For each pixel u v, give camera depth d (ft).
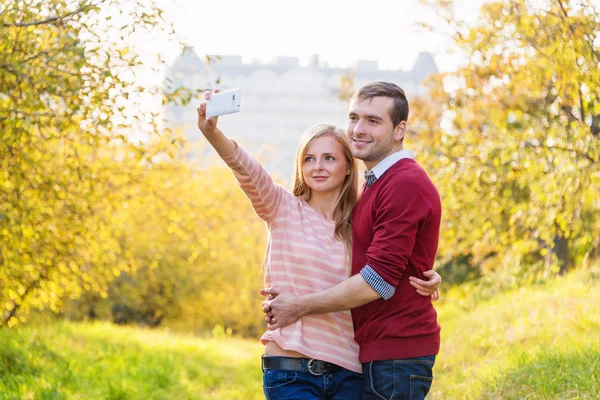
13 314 25.20
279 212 11.40
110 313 66.85
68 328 38.93
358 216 11.10
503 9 25.03
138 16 18.61
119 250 26.78
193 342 45.37
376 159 11.19
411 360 10.62
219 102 10.50
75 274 24.93
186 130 43.34
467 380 19.51
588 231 29.50
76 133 22.09
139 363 29.73
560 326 21.83
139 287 63.16
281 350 11.09
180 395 26.37
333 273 11.16
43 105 18.56
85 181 23.85
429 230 10.75
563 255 38.17
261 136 274.36
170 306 70.69
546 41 22.20
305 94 275.18
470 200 32.63
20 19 18.19
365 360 10.79
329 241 11.34
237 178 11.14
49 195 21.56
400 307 10.65
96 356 30.09
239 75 276.41
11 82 18.26
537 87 27.04
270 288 11.03
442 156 32.71
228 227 49.57
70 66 18.53
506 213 34.47
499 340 23.47
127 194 26.37
